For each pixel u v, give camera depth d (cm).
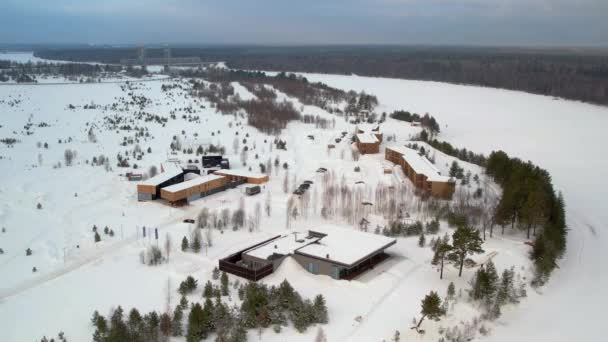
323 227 10469
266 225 11306
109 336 6594
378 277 8875
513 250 10144
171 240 10369
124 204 12750
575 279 9481
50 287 8369
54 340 6838
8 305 7756
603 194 14900
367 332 7231
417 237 10769
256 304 7369
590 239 11544
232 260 9188
